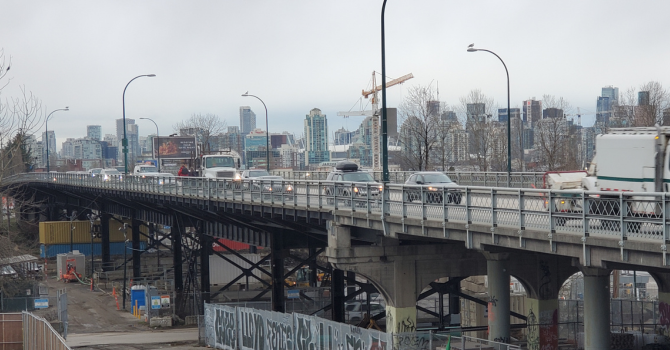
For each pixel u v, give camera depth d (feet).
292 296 185.98
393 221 86.17
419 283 98.12
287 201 115.96
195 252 194.29
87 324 186.60
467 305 165.37
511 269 105.40
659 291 111.96
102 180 237.66
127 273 272.51
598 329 67.62
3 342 130.82
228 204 141.69
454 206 76.74
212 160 249.34
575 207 65.36
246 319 129.39
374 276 97.25
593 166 89.45
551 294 106.63
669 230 52.47
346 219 97.60
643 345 110.63
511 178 159.53
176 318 184.55
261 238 149.69
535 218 65.57
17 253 184.14
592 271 66.80
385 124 100.01
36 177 328.08
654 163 76.23
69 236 308.60
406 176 189.37
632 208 65.82
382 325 156.97
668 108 266.36
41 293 178.09
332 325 101.24
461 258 99.40
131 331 174.60
